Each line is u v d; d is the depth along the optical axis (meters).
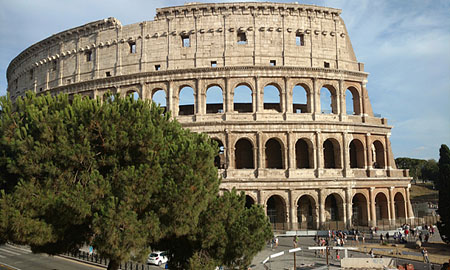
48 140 27.09
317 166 72.19
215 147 34.78
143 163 28.47
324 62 76.44
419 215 96.94
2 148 27.73
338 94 76.31
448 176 66.81
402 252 57.53
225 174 69.56
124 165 28.58
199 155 29.67
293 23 76.00
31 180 26.06
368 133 77.31
